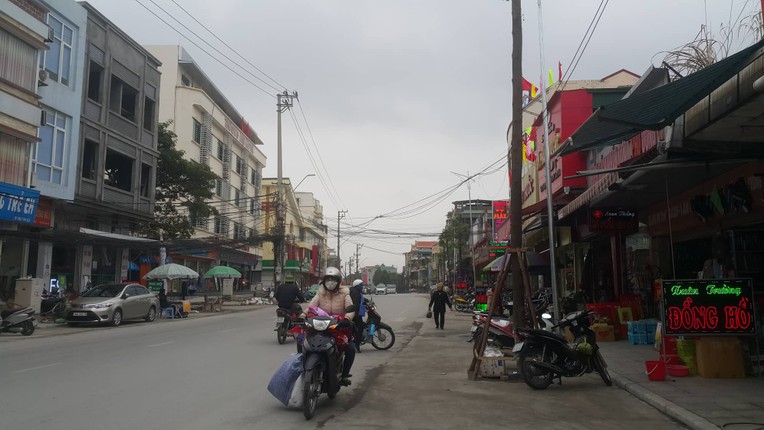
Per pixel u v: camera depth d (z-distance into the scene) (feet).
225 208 153.38
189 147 131.95
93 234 75.77
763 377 29.12
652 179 38.88
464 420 21.66
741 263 39.17
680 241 49.49
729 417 21.18
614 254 59.11
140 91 93.91
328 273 25.72
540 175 83.56
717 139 30.63
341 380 25.25
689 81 23.00
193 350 42.65
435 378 31.45
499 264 58.18
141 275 105.29
